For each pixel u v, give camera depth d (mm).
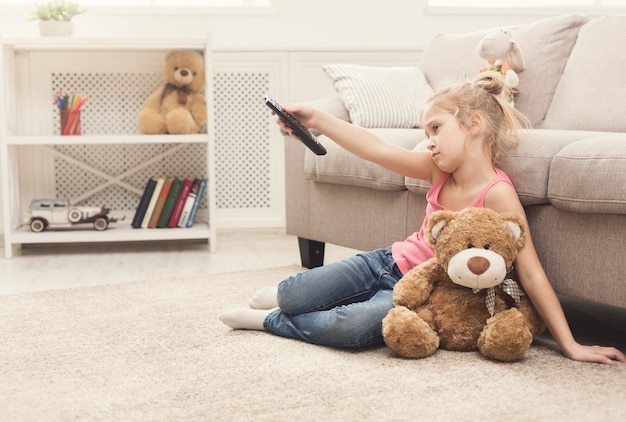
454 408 1297
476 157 1713
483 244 1550
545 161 1691
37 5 3240
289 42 3674
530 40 2598
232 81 3615
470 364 1538
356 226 2469
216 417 1271
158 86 3557
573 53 2475
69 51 3482
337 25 3701
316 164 2576
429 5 3914
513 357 1539
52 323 1945
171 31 3580
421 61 3086
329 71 2918
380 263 1788
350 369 1522
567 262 1672
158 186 3279
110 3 3674
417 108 2844
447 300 1635
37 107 3486
